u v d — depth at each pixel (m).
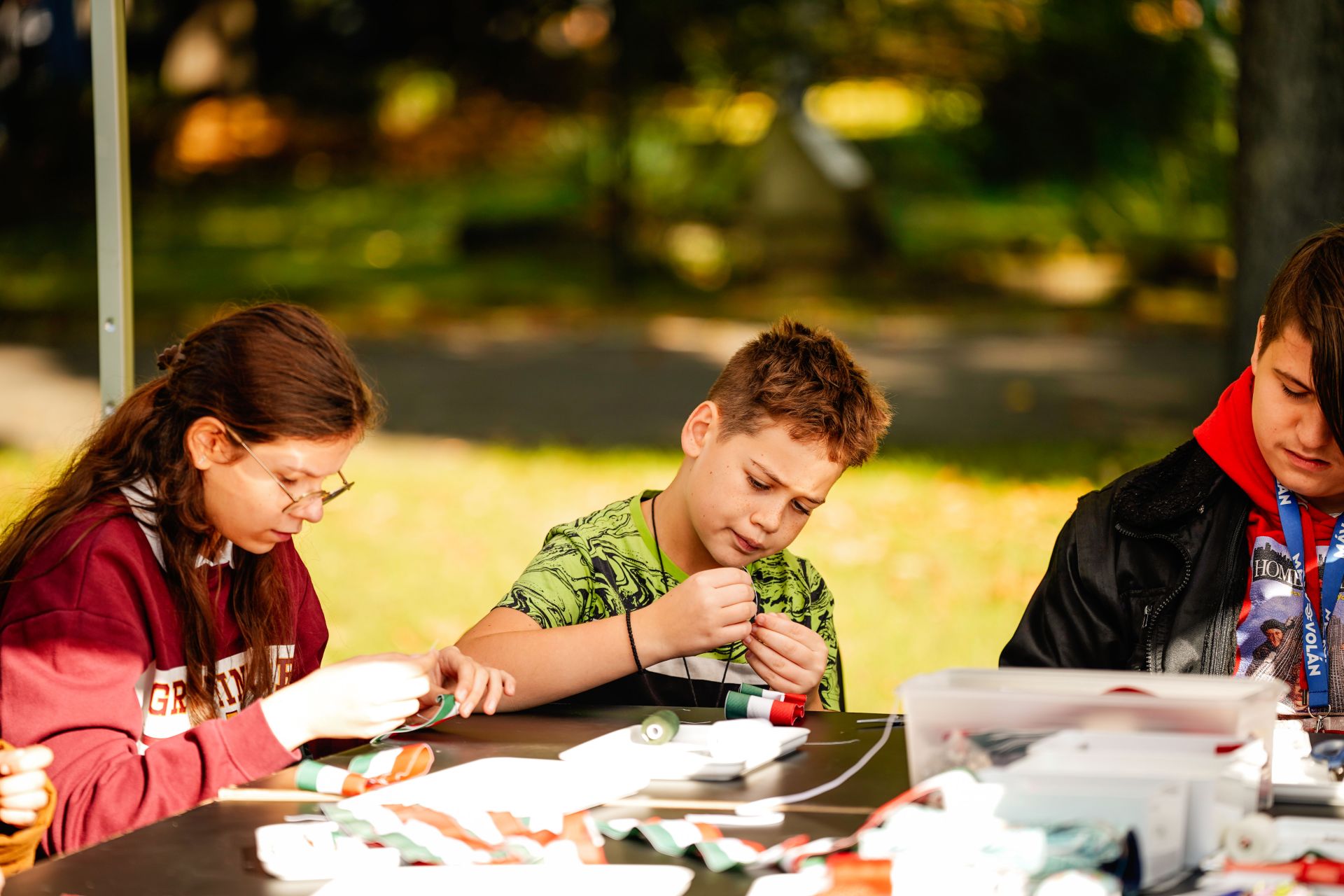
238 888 1.93
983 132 26.02
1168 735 2.02
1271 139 9.20
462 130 29.47
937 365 16.05
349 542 8.65
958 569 7.99
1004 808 1.93
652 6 23.08
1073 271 23.61
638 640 2.99
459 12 29.36
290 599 3.21
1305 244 3.04
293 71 30.52
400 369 15.77
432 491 10.01
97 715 2.56
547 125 29.09
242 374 2.73
